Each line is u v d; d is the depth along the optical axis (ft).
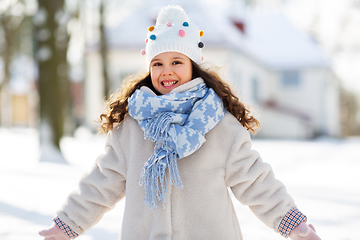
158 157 5.08
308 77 70.85
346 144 55.11
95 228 10.21
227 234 5.21
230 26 68.64
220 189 5.32
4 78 69.10
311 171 24.70
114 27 57.93
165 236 5.09
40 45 27.20
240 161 5.35
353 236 9.66
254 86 66.69
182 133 5.10
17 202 13.50
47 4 27.27
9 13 43.88
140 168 5.45
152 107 5.41
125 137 5.82
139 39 56.65
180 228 5.17
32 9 40.57
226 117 5.67
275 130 66.23
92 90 58.90
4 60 63.05
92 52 57.62
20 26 54.49
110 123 6.07
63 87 31.27
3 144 43.32
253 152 5.46
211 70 6.23
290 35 77.20
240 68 58.13
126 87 6.38
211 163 5.36
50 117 26.91
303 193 16.29
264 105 67.97
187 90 5.61
